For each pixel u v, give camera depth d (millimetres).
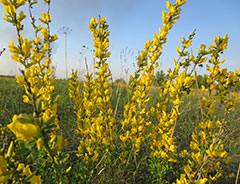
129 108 2250
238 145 2914
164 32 1890
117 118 3799
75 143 3113
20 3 1367
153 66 2055
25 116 758
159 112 2219
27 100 1547
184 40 1952
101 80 2072
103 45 2082
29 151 788
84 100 2215
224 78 1809
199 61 1840
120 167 2279
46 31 1953
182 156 2254
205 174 1723
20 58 1332
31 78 1329
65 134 3287
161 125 2166
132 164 2348
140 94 2131
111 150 2188
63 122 3652
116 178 2244
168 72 2064
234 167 2832
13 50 1313
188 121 4285
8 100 4289
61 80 8062
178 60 1991
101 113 2125
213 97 1868
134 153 2246
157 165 2055
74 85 2191
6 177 918
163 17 1871
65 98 4836
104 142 2102
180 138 3494
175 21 1872
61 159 1506
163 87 2180
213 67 1864
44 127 775
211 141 1784
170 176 2215
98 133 2035
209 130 1816
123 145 2270
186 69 1800
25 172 1116
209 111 1810
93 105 2225
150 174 2299
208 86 1896
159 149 2168
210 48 1827
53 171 1630
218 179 2535
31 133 725
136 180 2346
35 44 1815
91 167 1982
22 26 1391
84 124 2270
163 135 2002
